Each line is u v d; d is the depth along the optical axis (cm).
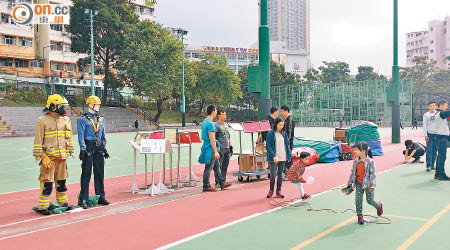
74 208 735
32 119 3803
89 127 757
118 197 854
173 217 665
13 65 5206
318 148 1418
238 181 1049
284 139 827
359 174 610
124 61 4841
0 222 653
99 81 6316
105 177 1152
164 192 886
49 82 5569
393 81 2225
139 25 4853
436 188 896
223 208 728
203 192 894
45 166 704
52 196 885
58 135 725
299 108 6756
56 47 5825
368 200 621
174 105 7325
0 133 3338
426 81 8712
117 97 5306
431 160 1150
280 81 7775
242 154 1098
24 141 2856
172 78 4912
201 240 533
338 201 772
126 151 2000
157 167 1381
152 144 869
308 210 699
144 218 661
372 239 529
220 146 965
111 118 4597
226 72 6531
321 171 1199
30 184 1055
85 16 4650
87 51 4978
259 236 548
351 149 1484
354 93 6128
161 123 5966
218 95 6831
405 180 1007
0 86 4338
